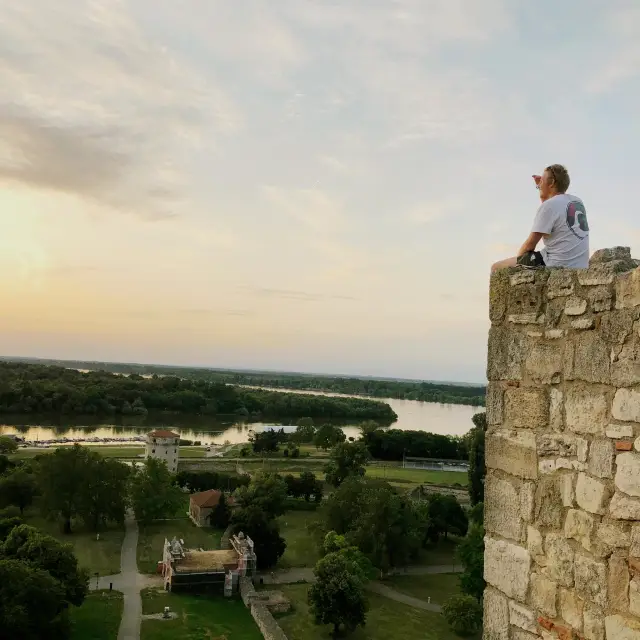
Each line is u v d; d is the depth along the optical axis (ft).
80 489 218.59
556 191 24.16
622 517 18.81
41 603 118.62
